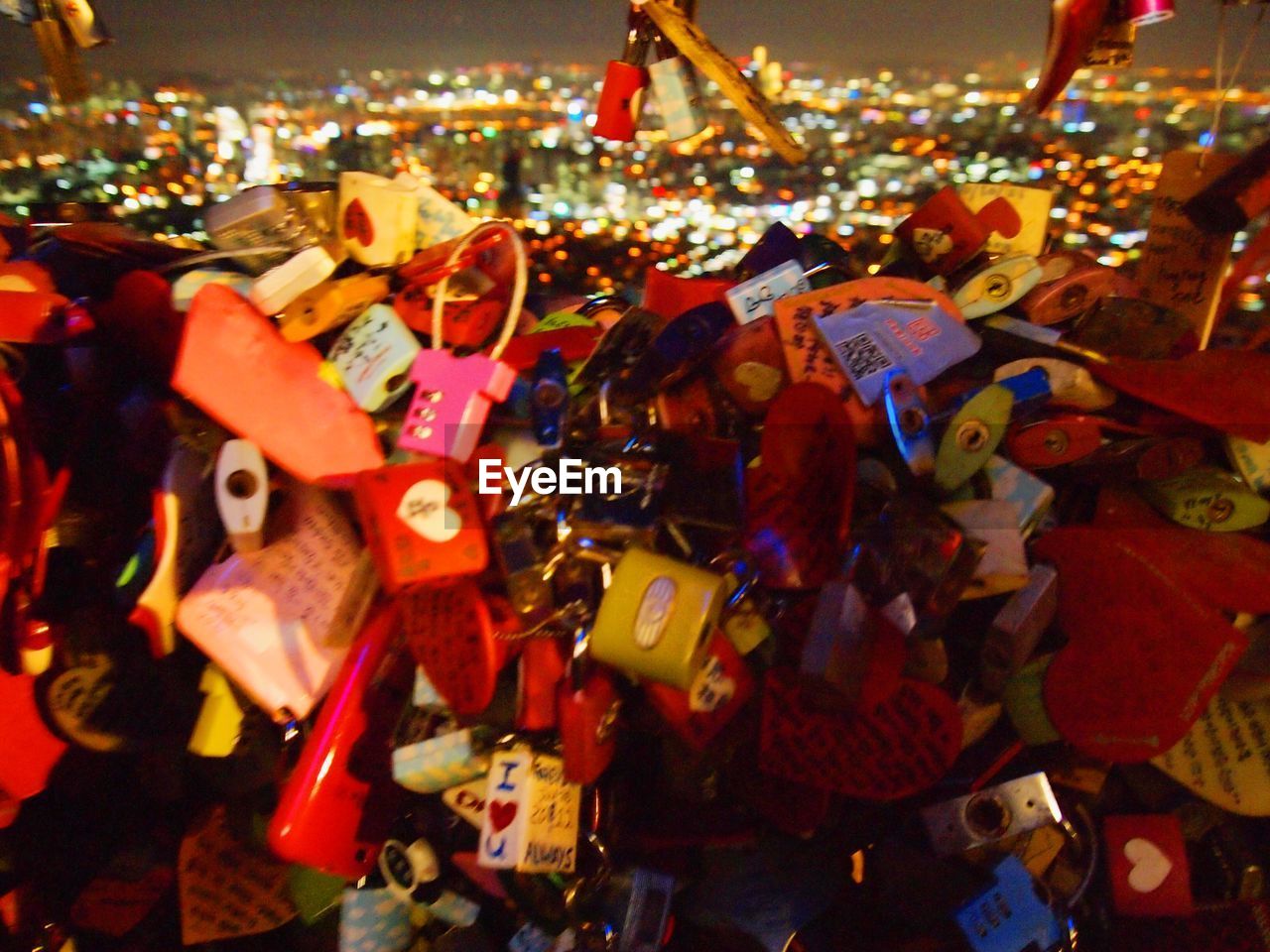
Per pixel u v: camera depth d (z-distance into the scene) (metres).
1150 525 0.93
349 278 0.98
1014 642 0.85
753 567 0.88
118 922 1.13
